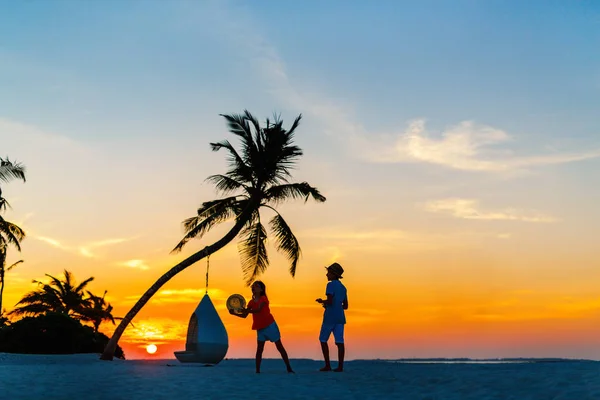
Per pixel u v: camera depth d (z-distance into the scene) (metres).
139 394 8.70
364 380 10.27
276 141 24.62
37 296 56.84
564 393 6.98
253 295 12.41
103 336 32.69
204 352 17.27
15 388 9.30
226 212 24.89
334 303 12.41
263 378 10.89
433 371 10.85
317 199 25.23
